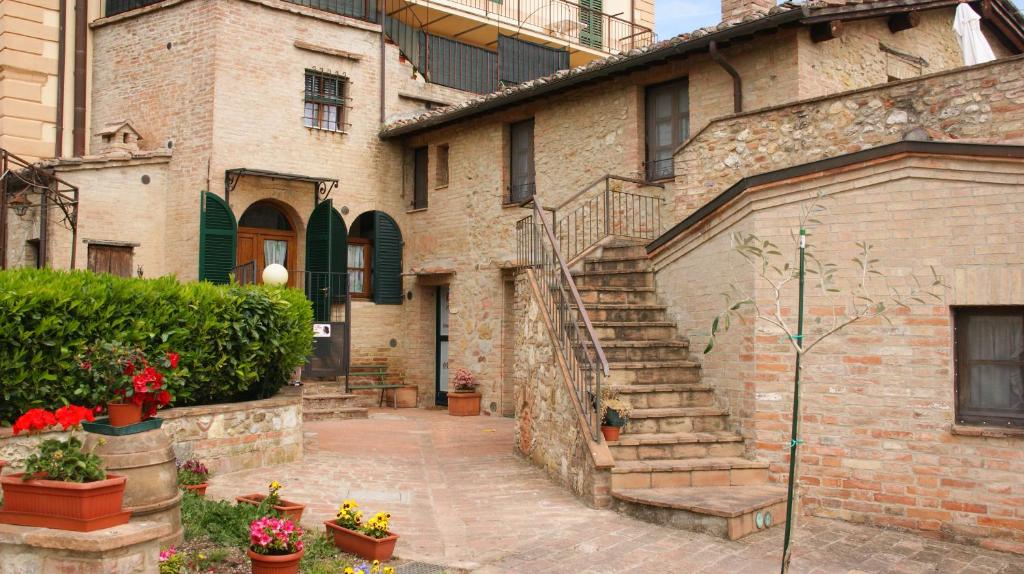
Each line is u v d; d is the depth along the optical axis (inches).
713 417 312.3
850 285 276.1
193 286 331.3
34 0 591.8
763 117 356.8
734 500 261.1
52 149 595.2
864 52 441.4
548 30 847.1
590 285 387.2
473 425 508.4
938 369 259.8
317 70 614.2
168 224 571.8
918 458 260.8
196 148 566.9
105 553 164.6
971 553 239.1
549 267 377.4
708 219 327.6
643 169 481.7
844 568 222.7
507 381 563.5
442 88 687.7
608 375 279.9
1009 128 286.0
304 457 369.4
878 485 267.0
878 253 271.4
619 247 407.2
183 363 316.5
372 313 627.8
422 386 632.4
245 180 579.2
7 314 257.4
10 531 168.4
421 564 218.4
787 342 287.7
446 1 767.7
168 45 586.9
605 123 500.7
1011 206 249.4
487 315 576.4
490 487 318.0
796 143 345.1
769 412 290.8
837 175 279.3
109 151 568.7
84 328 281.1
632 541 242.1
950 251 259.3
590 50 881.5
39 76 593.0
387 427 489.1
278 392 392.5
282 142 594.2
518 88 533.3
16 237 562.3
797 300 285.9
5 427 258.4
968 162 256.4
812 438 280.7
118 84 609.0
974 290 254.5
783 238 291.0
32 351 263.7
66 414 182.1
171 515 206.4
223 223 553.9
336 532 228.5
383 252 635.5
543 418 349.1
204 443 319.0
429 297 642.8
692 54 445.4
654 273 372.2
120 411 201.9
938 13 494.0
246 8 581.9
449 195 615.2
